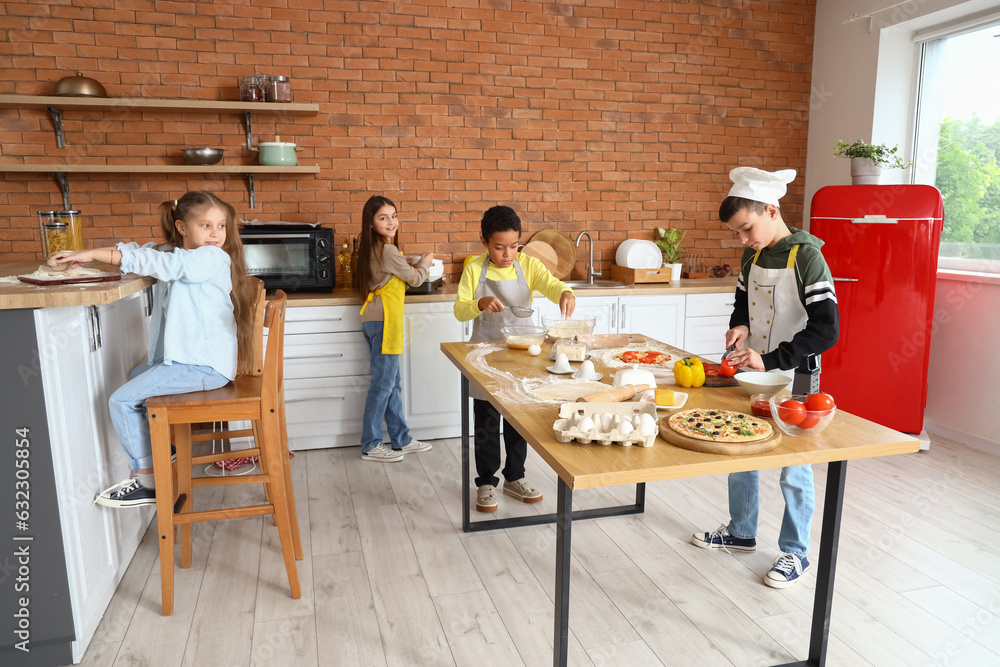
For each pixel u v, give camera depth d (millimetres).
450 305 3707
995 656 1967
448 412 3834
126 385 2100
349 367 3643
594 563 2488
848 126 4340
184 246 2268
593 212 4422
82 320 2084
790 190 4770
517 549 2594
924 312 3670
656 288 4055
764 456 1430
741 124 4594
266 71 3770
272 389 2127
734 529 2574
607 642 2020
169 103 3467
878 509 2947
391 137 4000
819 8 4551
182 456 2338
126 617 2143
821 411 1517
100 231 3693
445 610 2184
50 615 1896
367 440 3521
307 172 3752
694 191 4590
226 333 2219
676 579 2377
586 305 3975
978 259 3801
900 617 2156
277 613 2164
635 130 4410
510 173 4227
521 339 2426
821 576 1870
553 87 4219
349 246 4004
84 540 2029
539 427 1621
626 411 1640
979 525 2799
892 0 3916
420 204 4109
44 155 3574
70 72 3539
